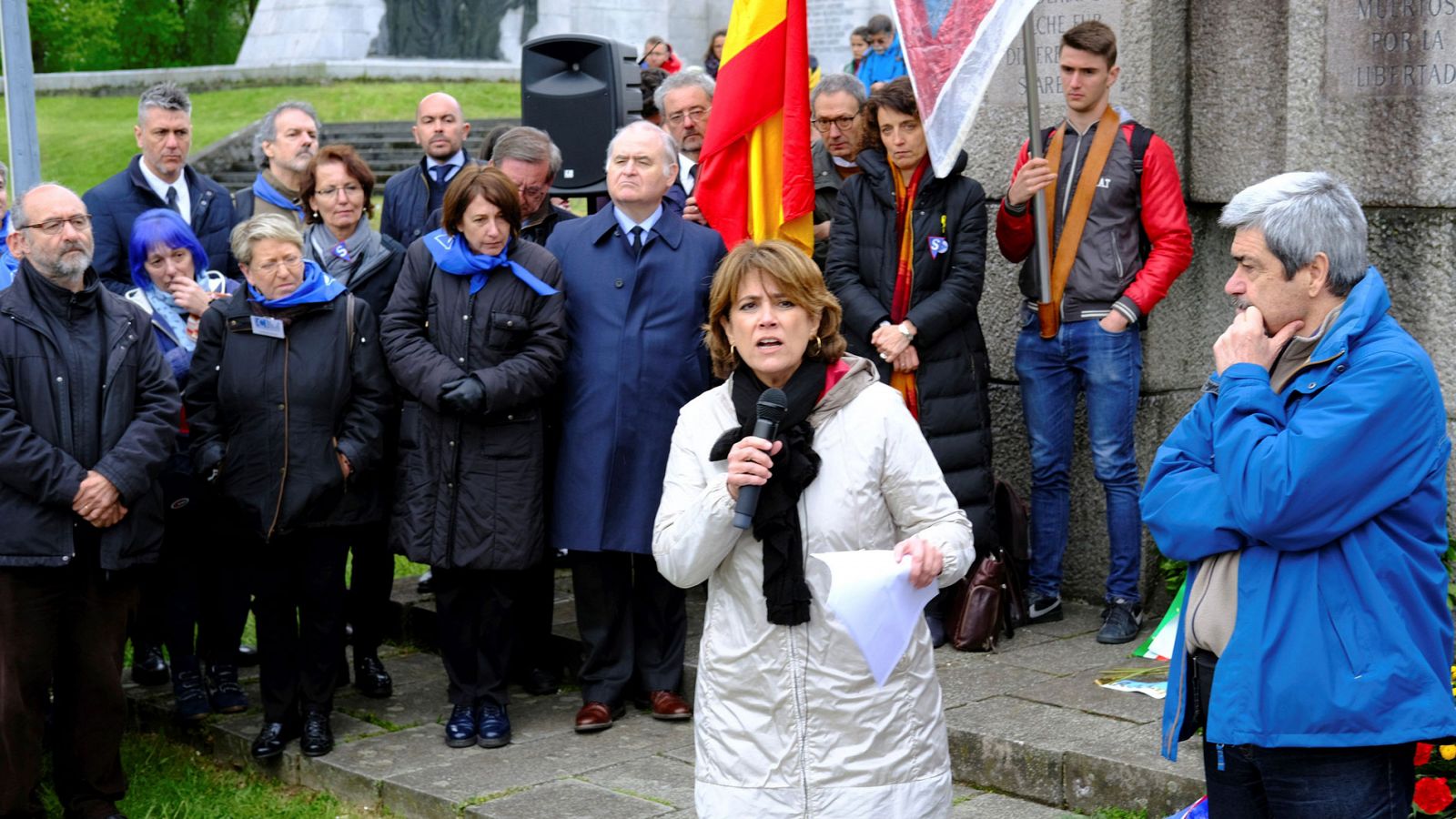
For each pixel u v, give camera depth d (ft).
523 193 17.83
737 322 9.46
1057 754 13.25
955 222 16.58
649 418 15.96
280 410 15.44
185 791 15.90
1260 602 8.45
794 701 9.20
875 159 16.89
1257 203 8.59
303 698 16.11
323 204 17.33
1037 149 16.47
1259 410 8.45
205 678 18.06
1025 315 17.57
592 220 16.30
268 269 15.43
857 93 19.52
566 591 20.92
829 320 9.57
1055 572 17.69
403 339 15.66
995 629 16.60
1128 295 16.51
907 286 16.53
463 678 16.14
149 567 17.38
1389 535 8.41
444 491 15.65
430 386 15.34
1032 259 17.11
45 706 14.69
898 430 9.47
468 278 15.70
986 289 19.33
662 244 16.14
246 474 15.52
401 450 16.02
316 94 72.02
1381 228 16.21
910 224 16.57
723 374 9.97
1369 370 8.22
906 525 9.57
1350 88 16.19
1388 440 8.15
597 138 22.04
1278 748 8.41
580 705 17.31
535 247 15.96
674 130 20.77
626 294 16.02
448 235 15.88
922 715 9.31
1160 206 16.48
